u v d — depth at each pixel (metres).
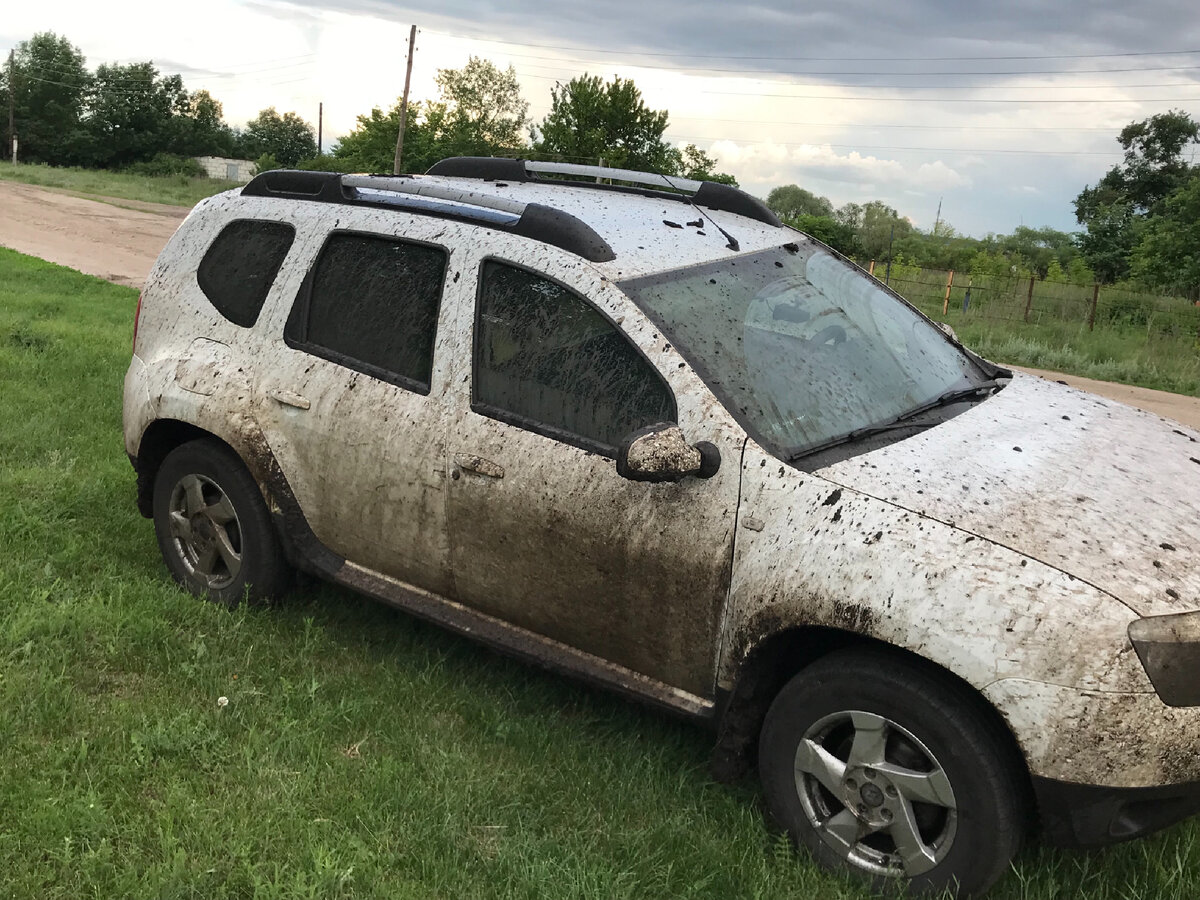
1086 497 3.04
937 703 2.79
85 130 107.19
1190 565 2.82
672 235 4.02
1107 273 35.59
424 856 3.01
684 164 58.94
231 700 3.80
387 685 4.02
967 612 2.72
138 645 4.15
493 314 3.75
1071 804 2.66
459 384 3.75
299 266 4.34
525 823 3.22
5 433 6.59
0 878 2.80
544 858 3.03
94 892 2.78
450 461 3.72
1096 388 15.04
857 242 54.81
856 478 3.07
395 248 4.10
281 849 3.01
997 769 2.75
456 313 3.83
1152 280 26.02
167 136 111.25
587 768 3.54
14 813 3.05
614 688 3.52
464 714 3.88
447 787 3.33
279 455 4.26
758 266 3.99
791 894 2.97
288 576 4.51
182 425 4.70
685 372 3.33
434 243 3.98
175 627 4.33
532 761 3.58
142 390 4.72
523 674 4.21
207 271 4.70
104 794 3.20
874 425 3.44
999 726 2.77
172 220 38.09
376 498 3.98
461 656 4.34
